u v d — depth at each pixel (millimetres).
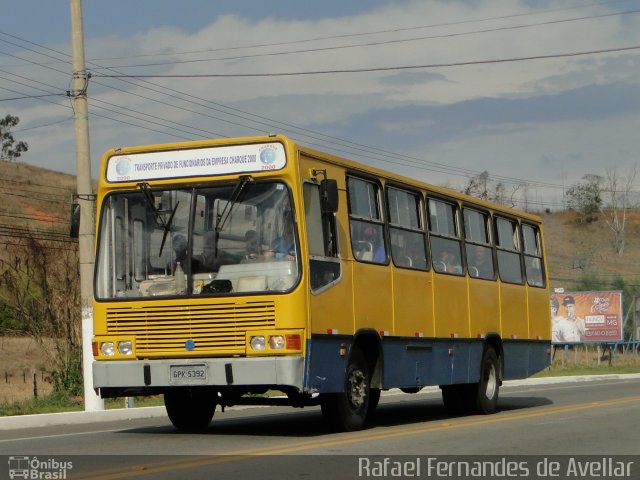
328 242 15039
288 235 14273
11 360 45188
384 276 16688
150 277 14750
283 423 18062
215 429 16688
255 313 14148
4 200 85000
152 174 14992
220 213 14586
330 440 14172
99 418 20172
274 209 14383
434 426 16703
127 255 14945
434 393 31828
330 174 15391
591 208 116688
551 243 108375
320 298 14609
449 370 18938
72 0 21984
